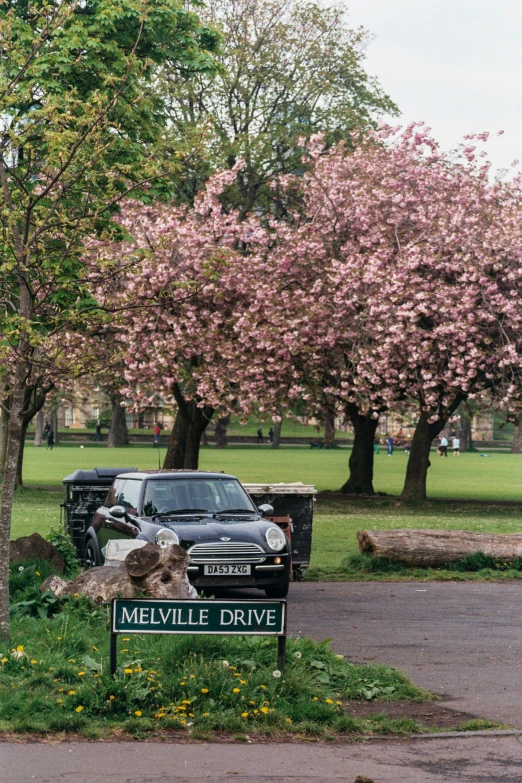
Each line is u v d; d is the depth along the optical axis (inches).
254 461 2423.7
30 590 440.1
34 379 424.5
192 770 250.4
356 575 681.0
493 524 1068.5
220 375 1339.8
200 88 1605.6
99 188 467.5
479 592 608.4
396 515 1189.7
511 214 1331.2
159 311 1312.7
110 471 707.4
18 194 450.0
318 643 389.7
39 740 272.7
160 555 407.5
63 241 467.2
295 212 1498.5
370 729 296.5
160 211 1349.7
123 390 1386.6
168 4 720.3
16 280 466.0
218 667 325.1
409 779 248.7
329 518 1132.5
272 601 314.3
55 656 348.2
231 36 1689.2
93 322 454.0
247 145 1614.2
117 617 311.1
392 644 432.5
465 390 1274.6
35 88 549.6
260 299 1323.8
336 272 1293.1
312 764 259.6
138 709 296.2
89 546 625.3
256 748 273.7
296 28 1733.5
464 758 269.0
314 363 1336.1
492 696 341.4
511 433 5032.0
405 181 1403.8
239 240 1409.9
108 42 660.1
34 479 1768.0
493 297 1273.4
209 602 312.0
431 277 1330.0
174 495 565.0
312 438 4106.8
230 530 528.4
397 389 1363.2
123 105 624.7
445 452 3432.6
